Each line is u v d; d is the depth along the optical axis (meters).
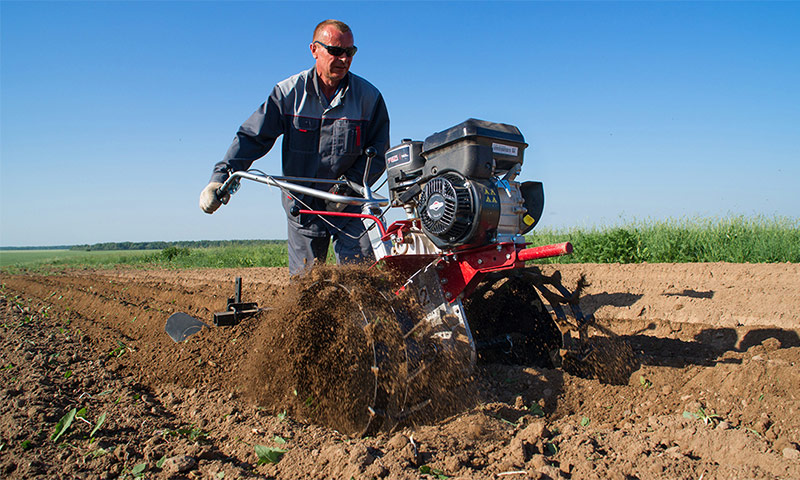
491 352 4.03
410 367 2.86
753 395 2.96
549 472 2.23
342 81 4.32
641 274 7.75
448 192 3.05
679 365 3.74
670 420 2.75
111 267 24.94
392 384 2.77
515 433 2.77
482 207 2.98
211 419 3.15
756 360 3.28
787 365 3.13
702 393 3.11
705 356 4.20
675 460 2.31
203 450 2.64
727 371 3.22
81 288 11.28
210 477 2.39
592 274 8.05
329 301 3.09
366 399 2.82
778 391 2.97
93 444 2.77
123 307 7.48
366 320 2.83
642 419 2.97
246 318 4.66
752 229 9.95
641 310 5.75
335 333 3.04
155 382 4.02
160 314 6.47
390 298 3.01
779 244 9.16
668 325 5.16
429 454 2.47
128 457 2.62
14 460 2.58
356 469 2.29
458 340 3.28
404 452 2.42
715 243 9.94
